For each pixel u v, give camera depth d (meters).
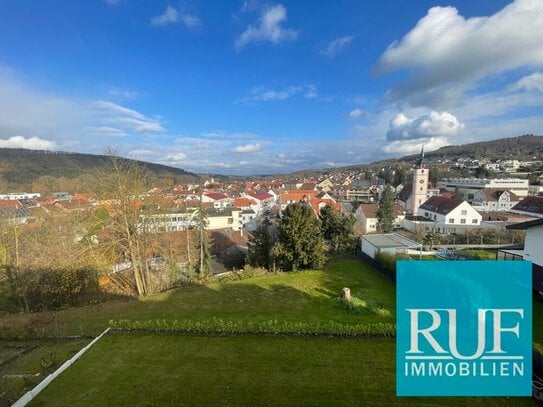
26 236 23.41
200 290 20.97
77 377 10.20
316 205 57.16
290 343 11.97
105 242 21.33
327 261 28.03
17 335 13.84
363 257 28.80
